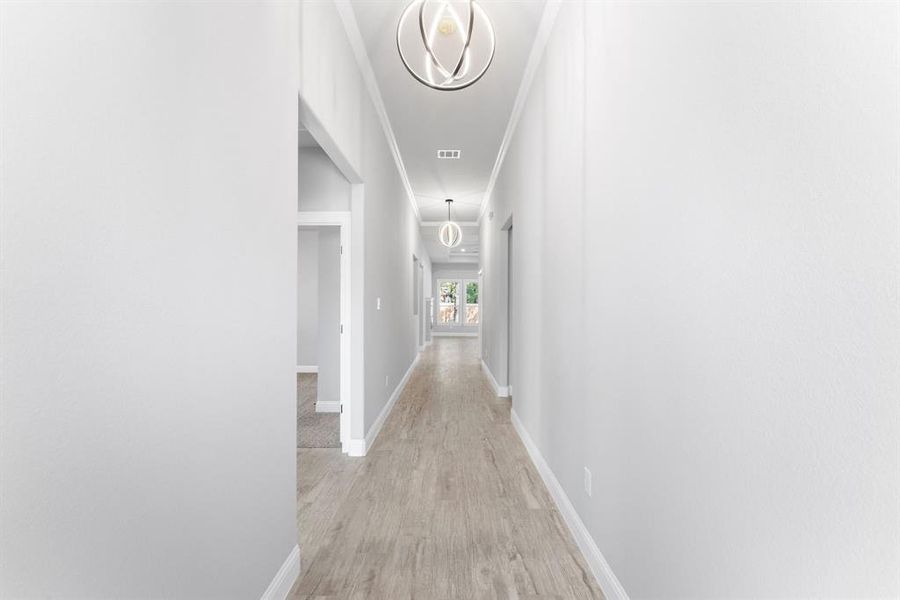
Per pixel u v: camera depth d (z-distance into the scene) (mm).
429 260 15578
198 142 1270
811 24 812
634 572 1615
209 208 1328
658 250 1423
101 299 918
